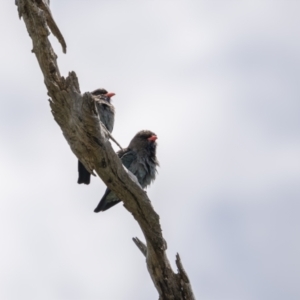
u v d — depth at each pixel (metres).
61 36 12.08
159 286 12.02
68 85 10.71
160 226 11.71
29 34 10.97
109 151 11.14
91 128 10.83
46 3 11.73
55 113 11.12
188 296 11.92
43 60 10.77
